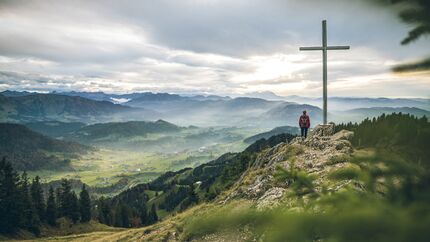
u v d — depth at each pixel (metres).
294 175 2.93
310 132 31.20
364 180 2.38
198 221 2.78
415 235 1.75
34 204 116.50
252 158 51.94
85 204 128.38
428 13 2.19
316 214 2.15
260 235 2.39
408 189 2.14
